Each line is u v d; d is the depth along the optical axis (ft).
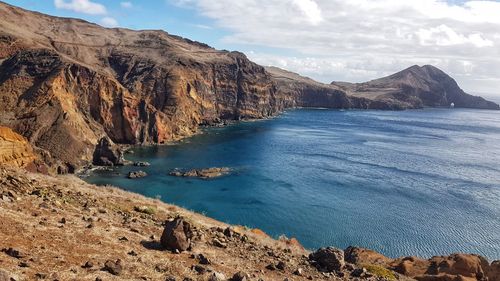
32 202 59.00
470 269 77.41
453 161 348.38
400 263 78.74
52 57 343.87
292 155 345.51
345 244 166.91
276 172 281.74
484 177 290.15
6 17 495.41
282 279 50.90
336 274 59.21
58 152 266.36
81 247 45.52
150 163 296.10
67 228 50.72
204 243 59.57
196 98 492.54
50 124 285.43
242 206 208.74
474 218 201.36
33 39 440.86
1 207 52.34
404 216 201.46
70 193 75.82
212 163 303.89
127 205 82.89
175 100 431.02
